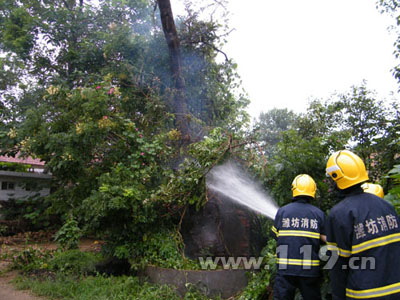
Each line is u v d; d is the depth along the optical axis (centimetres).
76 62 912
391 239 222
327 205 416
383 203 236
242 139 575
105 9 1020
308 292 317
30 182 1162
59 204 788
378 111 925
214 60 973
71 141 627
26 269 617
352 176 250
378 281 214
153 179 642
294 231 326
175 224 593
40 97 926
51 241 981
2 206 1109
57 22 979
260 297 411
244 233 560
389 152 527
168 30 838
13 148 809
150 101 801
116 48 854
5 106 968
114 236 574
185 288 482
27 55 999
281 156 488
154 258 536
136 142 671
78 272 587
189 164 568
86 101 665
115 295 471
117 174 589
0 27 1064
